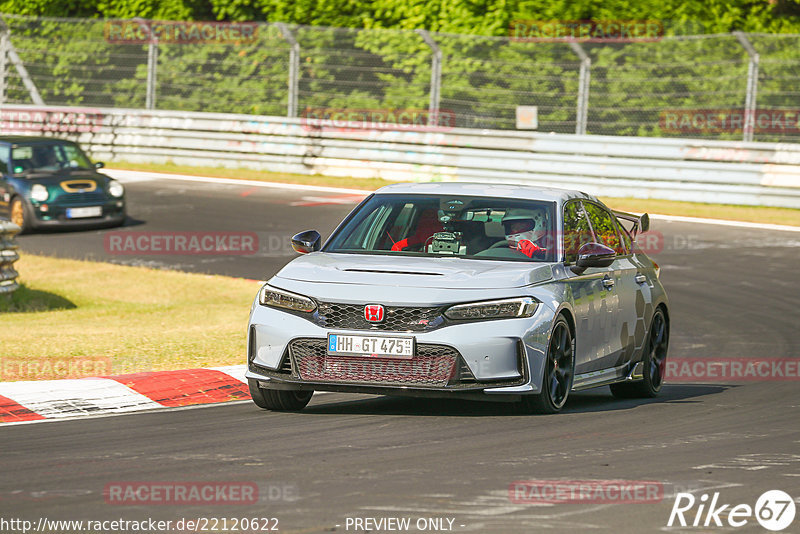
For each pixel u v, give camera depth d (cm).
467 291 2603
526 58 8862
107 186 6856
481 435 2445
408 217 2942
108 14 10456
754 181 7606
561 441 2395
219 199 7744
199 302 5019
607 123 8312
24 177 6806
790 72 8350
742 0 9219
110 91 10088
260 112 9606
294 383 2631
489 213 2923
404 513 1805
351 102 9275
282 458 2211
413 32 8925
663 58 8562
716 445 2403
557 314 2669
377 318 2578
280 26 9312
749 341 4303
